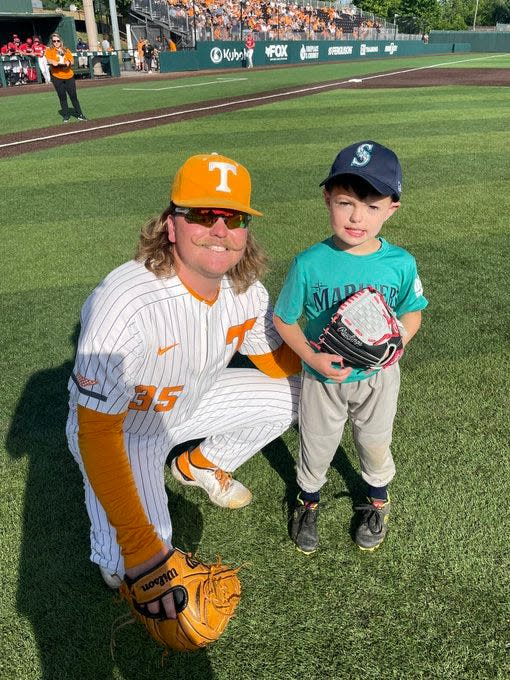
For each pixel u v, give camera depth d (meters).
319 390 1.82
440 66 25.47
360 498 2.20
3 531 2.03
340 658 1.61
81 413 1.48
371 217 1.61
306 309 1.84
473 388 2.81
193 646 1.49
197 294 1.61
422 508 2.11
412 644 1.64
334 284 1.74
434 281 3.97
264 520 2.10
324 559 1.92
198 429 2.03
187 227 1.43
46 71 21.62
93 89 17.91
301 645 1.65
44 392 2.83
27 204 5.98
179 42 28.25
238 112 11.80
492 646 1.62
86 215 5.59
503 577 1.83
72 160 7.95
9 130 10.53
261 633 1.68
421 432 2.51
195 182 1.40
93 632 1.69
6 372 3.00
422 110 11.64
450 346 3.19
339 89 15.73
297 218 5.36
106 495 1.47
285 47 30.56
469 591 1.79
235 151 8.21
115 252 4.64
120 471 1.48
